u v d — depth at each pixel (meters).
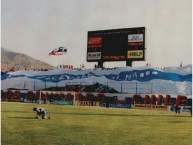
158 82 24.16
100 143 10.57
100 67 25.09
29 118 16.88
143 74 24.97
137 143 10.63
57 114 18.64
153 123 15.01
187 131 12.94
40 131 12.84
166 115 18.72
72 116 17.61
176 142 10.85
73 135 11.94
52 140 11.21
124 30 22.22
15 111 20.42
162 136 11.73
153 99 23.69
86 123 15.12
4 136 11.97
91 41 23.98
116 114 18.89
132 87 25.70
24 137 11.79
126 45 22.52
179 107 20.11
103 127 13.93
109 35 23.03
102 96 26.17
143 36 21.45
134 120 16.12
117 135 11.97
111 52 23.45
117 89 26.03
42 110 16.69
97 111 20.75
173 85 23.14
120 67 26.39
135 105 23.84
